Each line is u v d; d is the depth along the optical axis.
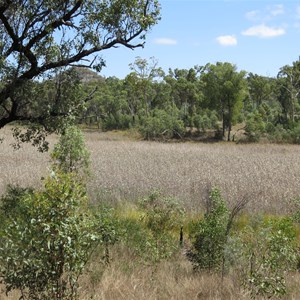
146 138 71.06
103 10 11.51
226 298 8.00
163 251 11.32
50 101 12.41
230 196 17.69
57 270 5.82
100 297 7.36
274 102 111.69
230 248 9.50
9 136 49.19
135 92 97.44
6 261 5.91
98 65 12.14
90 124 94.06
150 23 11.75
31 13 11.27
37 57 11.99
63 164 12.91
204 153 40.53
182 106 99.31
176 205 13.18
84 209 6.14
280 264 8.95
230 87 74.06
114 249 10.45
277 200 17.61
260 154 41.19
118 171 24.06
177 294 7.97
